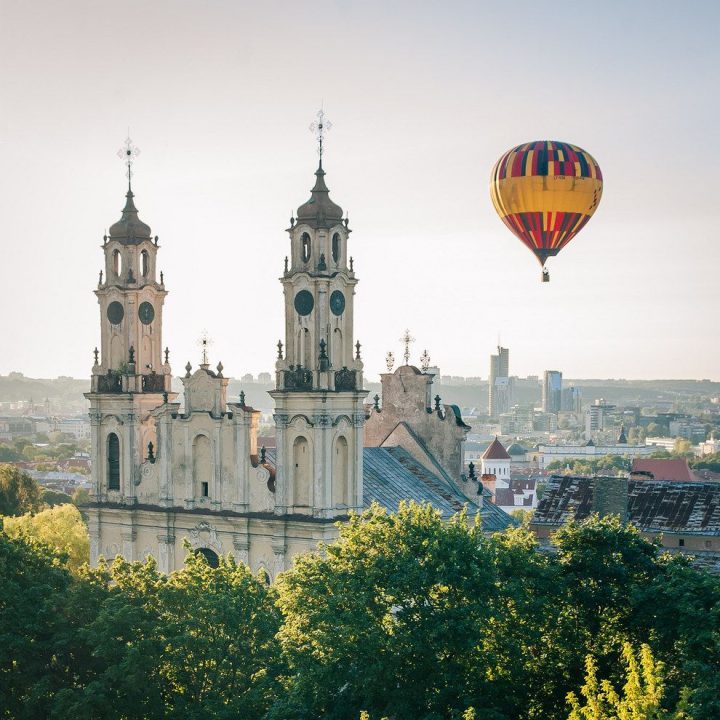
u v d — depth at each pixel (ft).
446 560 265.13
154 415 359.87
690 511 400.47
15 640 276.00
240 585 279.69
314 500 334.24
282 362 339.98
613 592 273.95
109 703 266.77
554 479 426.92
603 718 218.18
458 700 252.83
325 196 341.82
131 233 373.40
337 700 256.93
